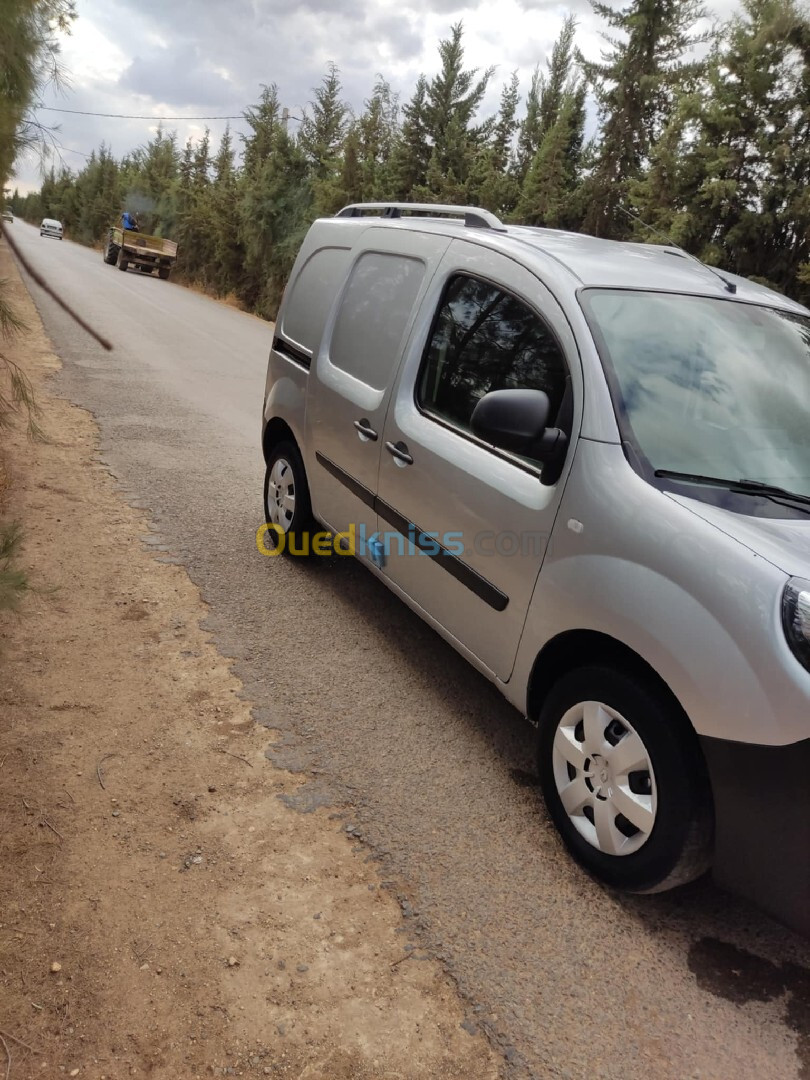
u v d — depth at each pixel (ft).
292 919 7.84
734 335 10.36
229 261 105.50
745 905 8.75
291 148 94.84
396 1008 7.04
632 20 58.44
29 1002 6.72
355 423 13.34
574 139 71.61
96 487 19.52
